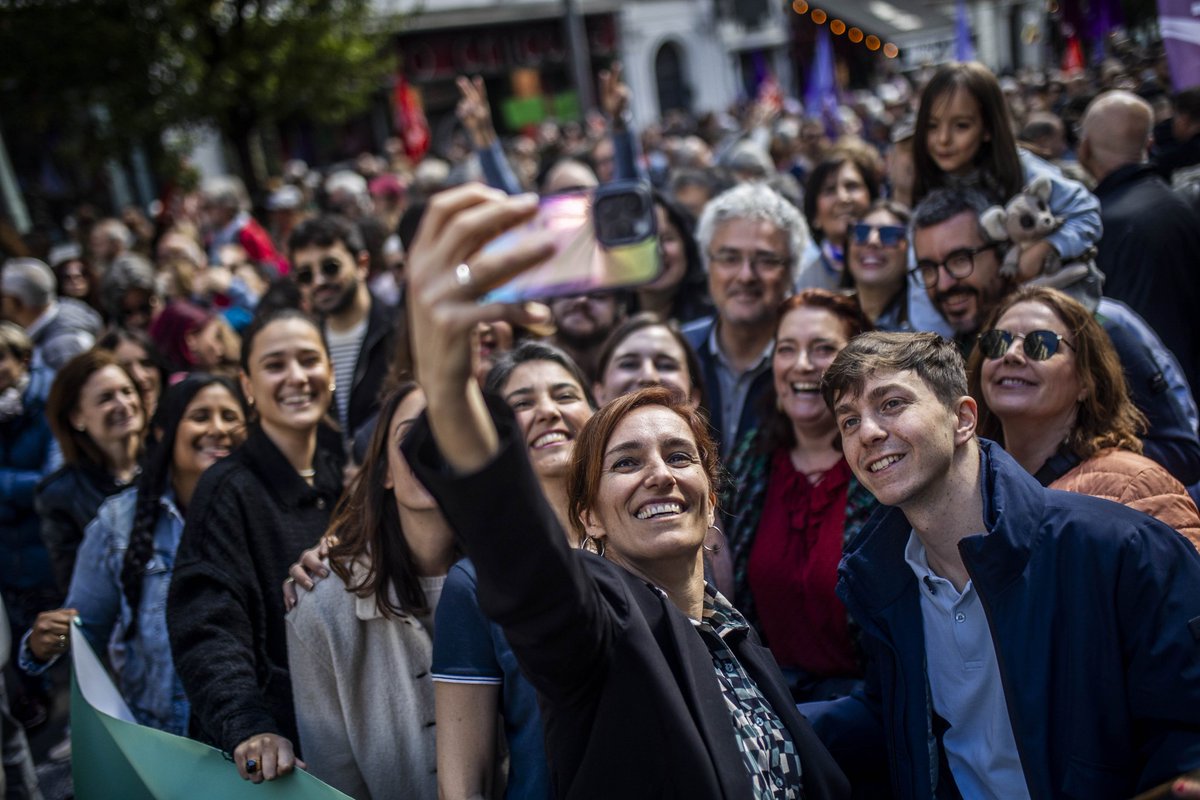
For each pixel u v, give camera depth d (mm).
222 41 12133
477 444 1296
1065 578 1841
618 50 29516
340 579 2393
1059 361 2338
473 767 2031
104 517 3148
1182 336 3582
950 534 1947
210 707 2359
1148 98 6578
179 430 3146
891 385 1903
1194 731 1764
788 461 2928
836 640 2645
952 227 3020
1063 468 2379
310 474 3014
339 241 4531
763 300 3539
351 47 13133
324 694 2381
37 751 4074
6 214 8070
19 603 4121
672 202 4430
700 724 1661
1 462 4289
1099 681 1812
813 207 4707
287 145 23344
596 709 1637
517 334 3631
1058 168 4008
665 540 1872
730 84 31266
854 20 25594
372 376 4457
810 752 1863
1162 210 3605
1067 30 13195
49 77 11203
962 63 3559
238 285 6973
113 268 5688
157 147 12305
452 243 1169
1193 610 1789
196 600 2553
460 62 26688
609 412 1981
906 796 2039
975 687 1954
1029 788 1838
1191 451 2723
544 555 1373
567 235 1244
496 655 2076
